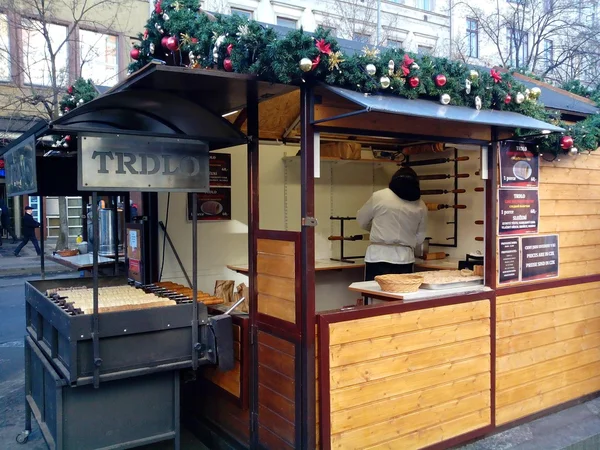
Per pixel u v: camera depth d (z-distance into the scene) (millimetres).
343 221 5352
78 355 2662
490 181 3488
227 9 13961
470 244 5172
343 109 2934
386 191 4699
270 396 3014
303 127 2756
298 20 15555
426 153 5379
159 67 2375
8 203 19047
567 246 3951
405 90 2721
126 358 2781
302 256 2764
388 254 4641
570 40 14812
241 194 4520
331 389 2814
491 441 3463
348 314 2867
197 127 3002
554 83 12992
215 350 2990
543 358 3820
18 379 5121
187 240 4277
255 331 3127
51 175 4371
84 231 4965
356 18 15398
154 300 3107
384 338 3010
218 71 2508
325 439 2787
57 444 2723
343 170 5406
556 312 3885
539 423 3748
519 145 3604
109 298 3213
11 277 12430
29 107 11930
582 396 4086
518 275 3650
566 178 3916
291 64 2480
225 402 3416
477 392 3447
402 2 18156
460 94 2998
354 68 2590
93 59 12031
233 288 3992
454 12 17359
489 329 3492
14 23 10617
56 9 11352
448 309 3287
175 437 3018
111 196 5207
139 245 4207
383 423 3016
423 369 3184
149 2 13086
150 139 2771
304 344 2754
